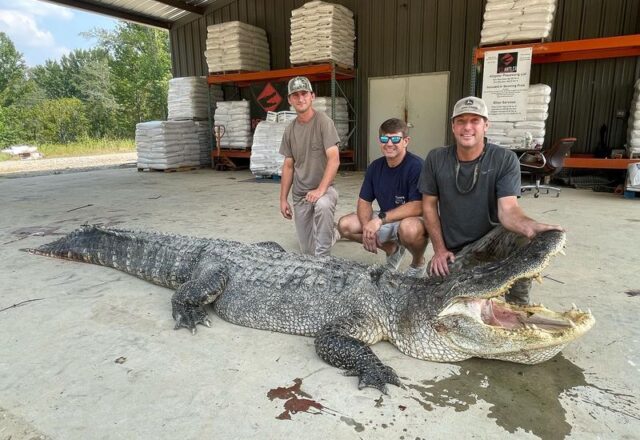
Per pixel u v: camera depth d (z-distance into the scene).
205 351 2.60
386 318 2.61
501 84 8.67
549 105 10.09
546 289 3.45
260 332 2.87
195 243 3.65
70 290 3.55
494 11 8.68
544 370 2.37
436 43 11.25
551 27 8.62
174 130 12.80
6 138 29.66
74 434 1.89
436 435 1.88
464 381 2.28
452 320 2.32
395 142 3.44
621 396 2.13
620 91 9.37
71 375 2.34
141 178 11.39
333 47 11.02
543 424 1.94
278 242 4.96
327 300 2.72
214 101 14.00
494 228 2.92
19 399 2.13
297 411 2.04
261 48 13.13
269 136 10.68
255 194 8.43
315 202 4.01
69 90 46.34
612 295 3.33
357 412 2.03
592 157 9.35
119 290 3.56
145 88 40.03
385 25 11.81
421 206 3.44
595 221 5.83
